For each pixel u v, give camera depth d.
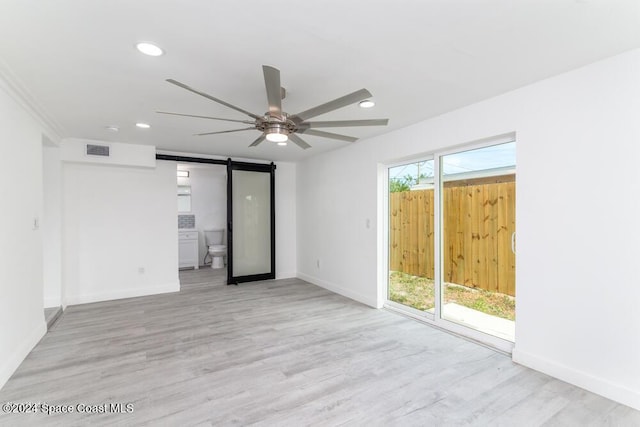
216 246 7.04
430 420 1.90
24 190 2.74
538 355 2.48
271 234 5.88
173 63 2.09
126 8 1.51
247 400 2.10
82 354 2.78
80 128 3.64
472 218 3.23
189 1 1.46
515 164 2.78
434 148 3.30
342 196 4.79
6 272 2.38
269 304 4.32
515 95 2.60
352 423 1.88
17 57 2.00
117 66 2.13
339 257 4.88
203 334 3.25
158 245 4.95
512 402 2.08
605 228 2.12
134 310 4.05
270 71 1.69
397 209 4.11
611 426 1.84
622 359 2.05
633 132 2.00
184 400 2.10
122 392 2.19
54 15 1.56
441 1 1.48
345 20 1.63
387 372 2.47
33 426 1.84
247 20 1.62
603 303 2.13
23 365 2.57
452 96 2.73
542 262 2.46
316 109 2.13
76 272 4.38
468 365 2.58
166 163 5.03
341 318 3.74
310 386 2.27
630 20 1.64
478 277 3.20
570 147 2.29
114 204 4.64
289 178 6.14
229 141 4.32
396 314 3.89
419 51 1.96
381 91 2.60
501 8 1.53
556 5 1.51
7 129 2.42
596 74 2.15
